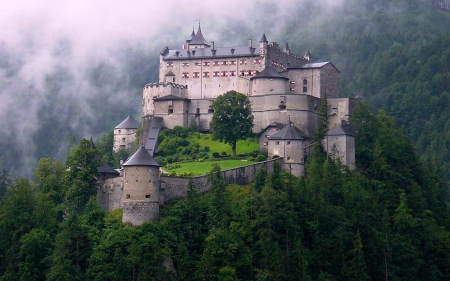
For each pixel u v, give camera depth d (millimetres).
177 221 173125
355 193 196125
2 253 176250
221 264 166625
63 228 172250
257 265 172750
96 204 182875
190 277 165875
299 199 186500
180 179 185625
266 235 175000
